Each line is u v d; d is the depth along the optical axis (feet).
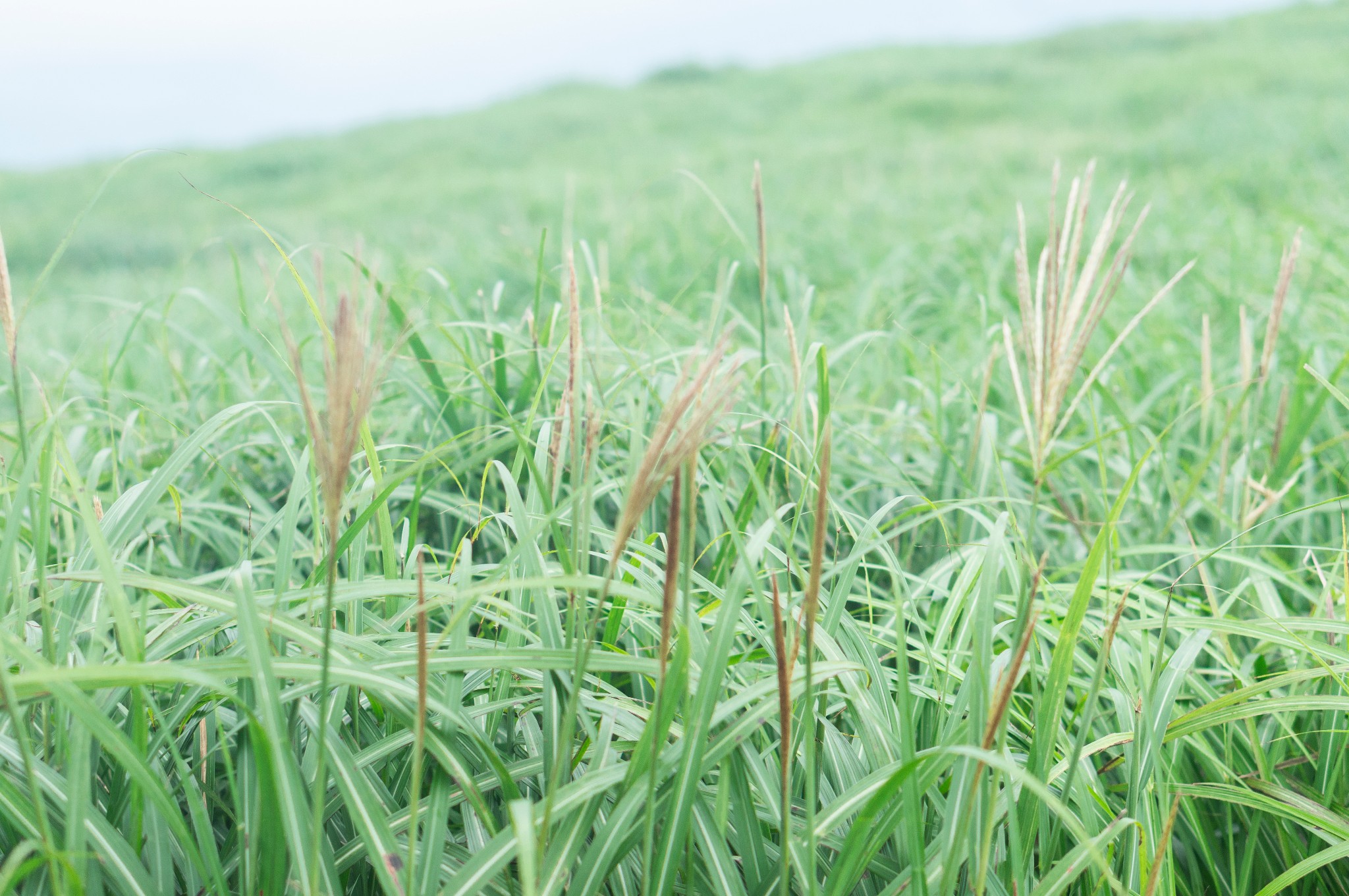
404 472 4.14
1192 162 26.32
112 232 36.88
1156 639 5.30
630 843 3.82
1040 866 4.20
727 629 3.80
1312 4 70.08
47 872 3.81
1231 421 6.51
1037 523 7.41
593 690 4.41
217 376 8.70
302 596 4.11
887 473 7.61
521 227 24.32
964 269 15.39
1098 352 10.64
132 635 3.68
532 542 4.29
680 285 16.38
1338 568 6.18
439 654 3.94
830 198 26.66
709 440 3.47
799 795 4.34
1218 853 4.90
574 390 3.81
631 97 76.13
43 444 3.87
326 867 3.87
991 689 4.36
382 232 29.12
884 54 85.92
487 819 3.82
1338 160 21.11
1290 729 4.79
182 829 3.68
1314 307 10.97
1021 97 51.80
